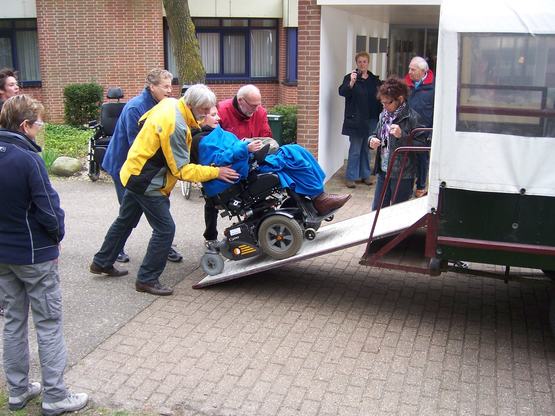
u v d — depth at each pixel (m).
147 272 5.64
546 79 4.30
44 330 3.82
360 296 5.65
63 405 3.87
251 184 5.57
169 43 18.28
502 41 4.34
